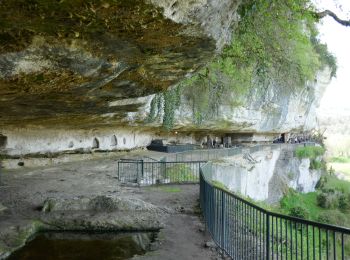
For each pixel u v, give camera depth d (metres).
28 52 4.55
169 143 33.84
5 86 5.55
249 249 6.39
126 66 6.07
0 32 4.06
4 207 10.02
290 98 39.28
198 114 25.47
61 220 9.03
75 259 7.13
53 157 20.81
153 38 4.84
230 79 21.64
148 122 22.41
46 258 7.11
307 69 16.72
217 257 6.94
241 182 24.08
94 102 8.84
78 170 18.45
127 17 3.97
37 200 11.30
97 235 8.68
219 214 7.51
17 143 18.05
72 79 5.78
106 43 4.89
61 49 4.68
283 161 38.38
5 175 15.97
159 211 10.26
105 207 10.12
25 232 8.16
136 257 6.86
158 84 7.58
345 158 68.88
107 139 25.05
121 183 14.98
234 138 43.78
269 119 39.03
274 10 9.96
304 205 32.28
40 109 9.20
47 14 3.72
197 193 13.20
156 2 3.70
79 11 3.70
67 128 20.19
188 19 4.31
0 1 3.36
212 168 17.09
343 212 31.56
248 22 10.42
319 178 43.81
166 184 15.05
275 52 12.91
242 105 30.12
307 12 9.45
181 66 6.46
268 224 5.32
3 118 10.98
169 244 7.65
